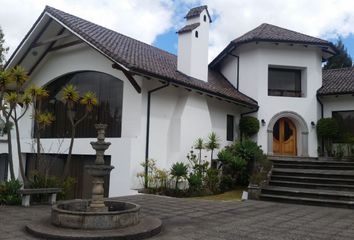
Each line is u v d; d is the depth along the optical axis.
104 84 14.87
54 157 15.95
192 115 14.75
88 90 15.41
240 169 14.98
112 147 13.44
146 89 13.54
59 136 16.28
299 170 14.15
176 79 13.23
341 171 13.96
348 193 11.52
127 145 13.02
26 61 16.38
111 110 14.38
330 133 17.86
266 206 10.50
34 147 16.45
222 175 14.64
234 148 15.94
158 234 6.67
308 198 11.47
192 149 14.56
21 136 17.70
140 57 14.51
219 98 16.03
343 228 7.56
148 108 13.53
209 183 13.59
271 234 6.85
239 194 13.27
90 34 14.01
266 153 17.84
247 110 18.73
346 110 18.34
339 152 17.27
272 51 18.86
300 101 18.64
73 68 15.77
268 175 13.30
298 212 9.58
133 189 12.78
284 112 18.50
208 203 10.69
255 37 18.38
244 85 19.19
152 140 13.62
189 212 9.05
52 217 6.83
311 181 13.06
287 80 19.41
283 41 18.17
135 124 13.32
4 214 8.10
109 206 7.95
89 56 15.25
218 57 20.56
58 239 5.98
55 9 14.98
